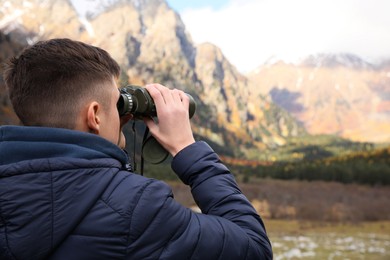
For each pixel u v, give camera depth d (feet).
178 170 3.51
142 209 2.99
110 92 3.32
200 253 3.02
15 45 235.20
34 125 3.25
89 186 2.99
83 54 3.25
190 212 3.20
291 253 64.34
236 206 3.38
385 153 423.64
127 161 3.42
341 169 258.16
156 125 3.64
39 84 3.17
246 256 3.15
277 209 129.39
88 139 3.11
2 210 2.89
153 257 2.95
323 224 108.37
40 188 2.92
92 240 2.94
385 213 133.49
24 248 2.86
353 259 60.70
